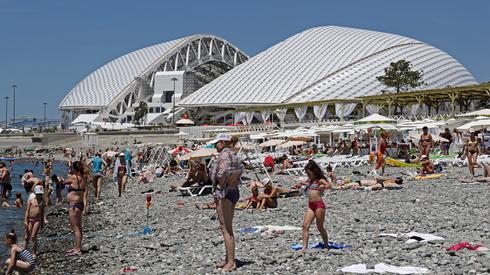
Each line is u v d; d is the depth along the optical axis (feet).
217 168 38.17
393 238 44.93
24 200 116.57
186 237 55.93
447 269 34.50
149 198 69.15
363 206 67.82
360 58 417.49
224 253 45.21
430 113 317.22
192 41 611.88
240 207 73.26
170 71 572.51
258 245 46.88
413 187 85.56
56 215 87.97
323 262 38.42
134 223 73.61
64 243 61.46
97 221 79.10
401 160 134.51
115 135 377.71
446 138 153.38
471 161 92.32
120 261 48.06
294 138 175.94
